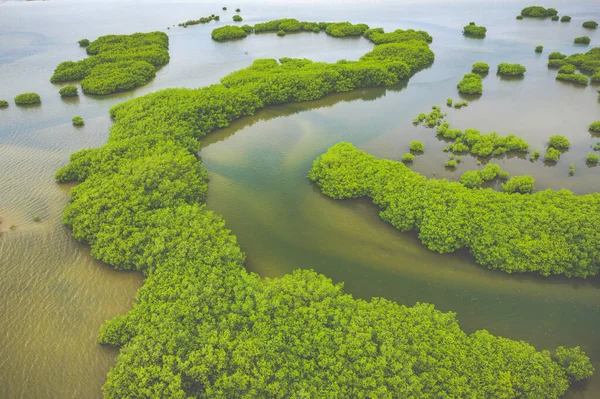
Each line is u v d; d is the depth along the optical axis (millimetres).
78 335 38438
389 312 37812
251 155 67500
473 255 46656
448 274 45156
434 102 85125
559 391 32688
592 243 43844
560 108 80438
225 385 32219
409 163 64125
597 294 42594
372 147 69000
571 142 68688
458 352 34375
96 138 71688
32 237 48688
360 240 49969
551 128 73250
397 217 50469
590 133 71250
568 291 42938
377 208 54875
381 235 50531
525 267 43750
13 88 92875
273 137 72938
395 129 74750
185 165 58094
